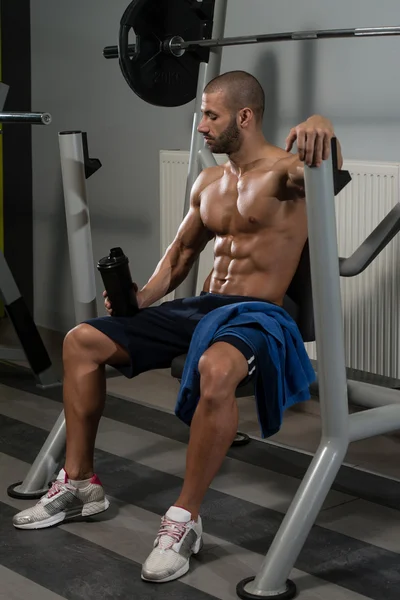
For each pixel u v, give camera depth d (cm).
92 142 449
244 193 246
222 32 319
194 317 247
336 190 215
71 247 281
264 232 244
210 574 217
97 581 214
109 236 449
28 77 476
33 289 492
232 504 258
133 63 304
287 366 234
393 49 323
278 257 244
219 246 255
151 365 247
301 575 215
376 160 331
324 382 214
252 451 302
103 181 448
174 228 385
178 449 305
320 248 205
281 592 205
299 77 354
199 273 376
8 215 484
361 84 335
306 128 199
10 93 471
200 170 310
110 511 254
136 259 436
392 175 307
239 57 376
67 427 246
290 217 243
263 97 249
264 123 371
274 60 362
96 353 241
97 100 441
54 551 230
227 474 281
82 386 242
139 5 297
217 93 244
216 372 213
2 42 464
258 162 247
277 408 229
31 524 242
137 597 206
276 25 359
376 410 228
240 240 249
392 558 224
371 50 330
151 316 249
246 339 221
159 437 317
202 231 264
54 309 482
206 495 265
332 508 255
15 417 341
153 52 307
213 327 226
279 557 207
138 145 424
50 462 269
